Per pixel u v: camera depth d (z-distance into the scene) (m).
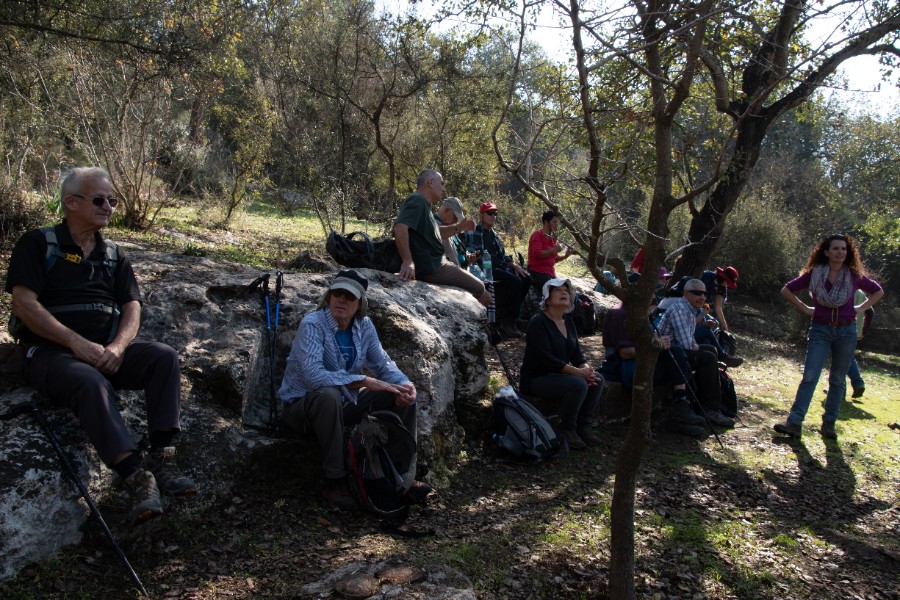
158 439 3.51
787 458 6.13
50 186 10.50
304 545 3.63
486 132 13.09
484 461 5.22
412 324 5.02
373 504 3.97
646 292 3.09
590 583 3.62
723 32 6.21
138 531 3.42
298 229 15.04
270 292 4.94
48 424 3.37
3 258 7.11
